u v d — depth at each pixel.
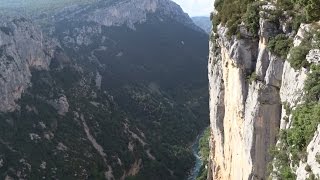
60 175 129.25
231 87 61.38
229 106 64.12
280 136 44.72
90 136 156.00
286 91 46.69
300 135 39.50
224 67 65.75
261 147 51.97
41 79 161.75
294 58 44.97
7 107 139.50
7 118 136.25
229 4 66.31
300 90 43.19
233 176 64.62
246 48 55.16
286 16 50.31
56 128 147.00
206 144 153.12
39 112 147.50
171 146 186.12
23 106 145.25
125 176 151.00
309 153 36.81
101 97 183.88
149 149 171.50
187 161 173.12
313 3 45.91
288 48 48.53
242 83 55.97
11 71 146.75
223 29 64.12
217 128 76.50
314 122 37.75
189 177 162.00
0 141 126.69
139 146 168.12
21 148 129.25
